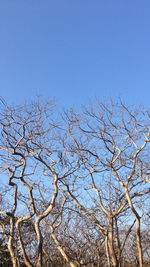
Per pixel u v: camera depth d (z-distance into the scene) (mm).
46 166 15039
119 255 15445
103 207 15859
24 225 18016
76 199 16344
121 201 15883
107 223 16172
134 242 18891
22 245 14422
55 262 17516
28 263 14195
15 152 14078
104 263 16984
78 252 16562
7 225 16984
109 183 16406
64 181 16094
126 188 14867
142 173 15344
